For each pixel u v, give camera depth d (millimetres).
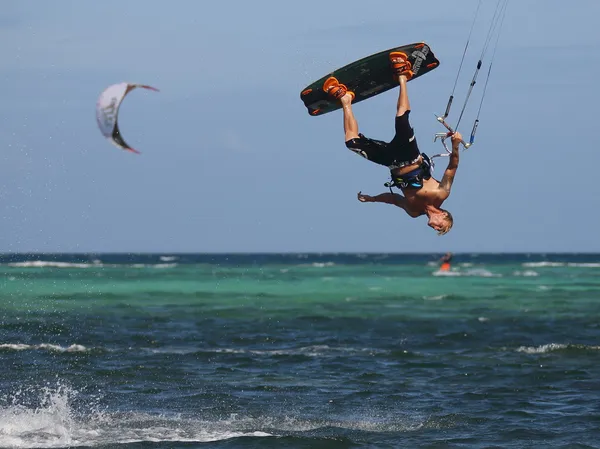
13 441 43719
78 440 44094
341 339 90750
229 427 47438
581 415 50469
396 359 74438
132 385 60031
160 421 48688
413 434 45906
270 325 105812
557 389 59562
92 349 78562
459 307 139000
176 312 124375
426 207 39406
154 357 74188
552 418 49750
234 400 55000
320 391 58500
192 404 53625
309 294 171000
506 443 43688
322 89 42781
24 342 84125
